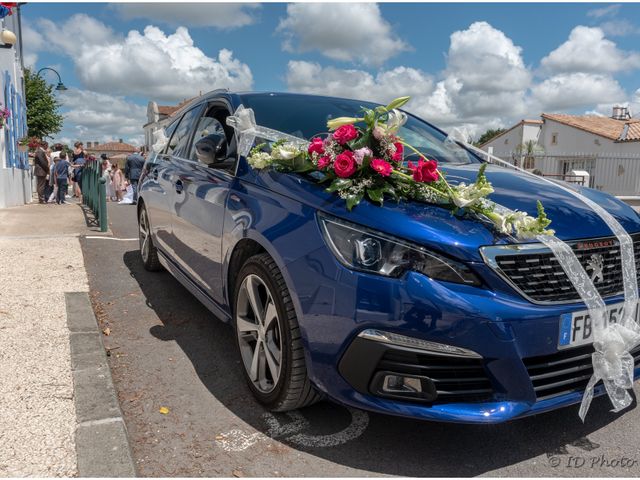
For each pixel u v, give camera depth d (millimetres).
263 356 2783
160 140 5129
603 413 2803
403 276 2148
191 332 3844
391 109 2580
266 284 2611
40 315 3889
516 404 2188
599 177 23109
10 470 2102
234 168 3195
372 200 2332
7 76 11953
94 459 2189
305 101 3846
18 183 12859
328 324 2281
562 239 2336
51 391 2727
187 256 3838
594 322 2301
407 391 2189
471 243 2176
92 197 10180
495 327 2098
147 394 2916
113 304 4441
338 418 2695
